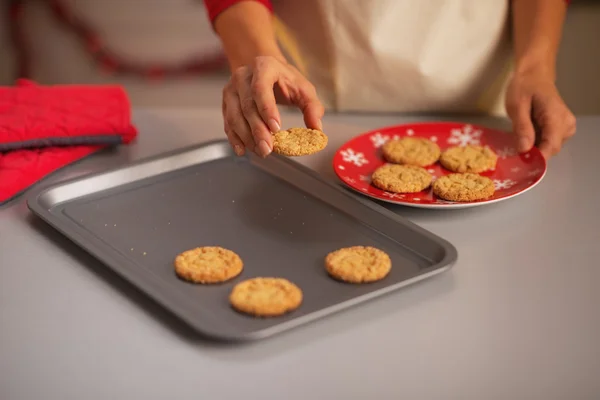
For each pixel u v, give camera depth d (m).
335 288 0.95
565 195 1.20
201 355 0.84
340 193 1.16
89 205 1.17
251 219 1.13
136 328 0.89
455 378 0.80
